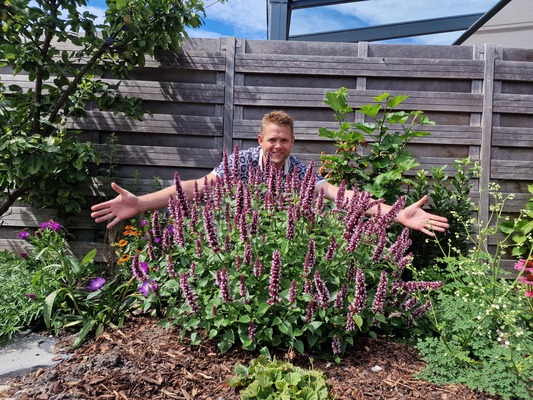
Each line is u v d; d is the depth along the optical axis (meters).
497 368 2.06
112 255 4.05
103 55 4.42
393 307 2.60
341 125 3.82
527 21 5.57
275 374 1.92
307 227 2.39
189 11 4.08
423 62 4.29
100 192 4.43
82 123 4.44
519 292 2.53
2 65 3.93
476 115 4.32
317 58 4.32
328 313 2.32
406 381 2.17
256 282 2.28
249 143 4.41
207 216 2.22
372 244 2.51
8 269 3.27
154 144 4.48
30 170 3.56
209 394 2.02
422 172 3.90
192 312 2.34
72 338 2.69
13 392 2.07
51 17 3.67
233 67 4.35
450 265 2.83
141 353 2.39
